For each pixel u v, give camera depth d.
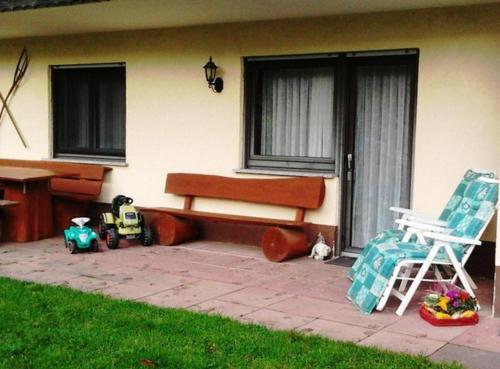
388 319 5.32
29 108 10.12
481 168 6.76
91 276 6.67
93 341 4.66
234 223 8.16
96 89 9.68
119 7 7.36
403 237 6.15
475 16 6.68
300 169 8.00
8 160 10.17
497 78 6.63
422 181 7.08
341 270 7.00
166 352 4.45
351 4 6.80
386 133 7.53
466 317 5.18
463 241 5.41
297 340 4.71
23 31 9.28
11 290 5.98
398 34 7.10
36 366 4.25
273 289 6.21
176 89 8.68
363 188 7.72
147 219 9.03
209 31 8.34
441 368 4.21
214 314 5.36
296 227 7.52
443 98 6.91
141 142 9.04
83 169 9.32
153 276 6.68
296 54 7.78
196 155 8.59
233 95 8.23
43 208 8.62
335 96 7.67
